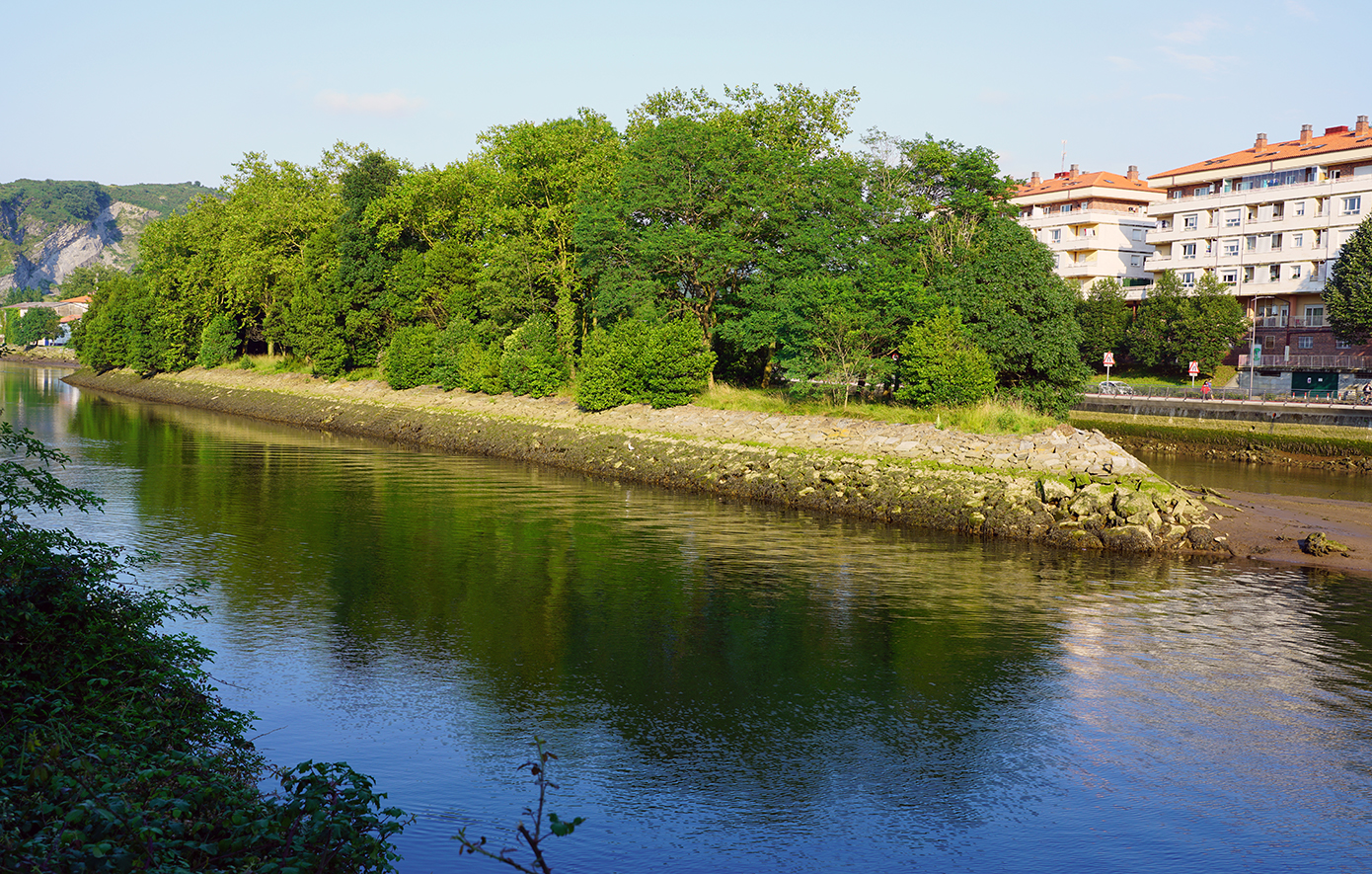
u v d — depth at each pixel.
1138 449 63.03
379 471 44.53
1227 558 28.48
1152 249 110.38
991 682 17.28
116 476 40.31
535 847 6.56
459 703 15.79
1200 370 83.69
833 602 22.55
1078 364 44.00
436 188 73.25
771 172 51.59
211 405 84.94
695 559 26.94
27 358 188.00
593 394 54.12
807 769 13.63
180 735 10.93
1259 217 91.75
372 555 26.41
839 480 36.84
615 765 13.61
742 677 17.31
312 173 94.62
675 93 62.28
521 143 62.34
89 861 6.58
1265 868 11.25
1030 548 29.83
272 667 17.22
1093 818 12.41
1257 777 13.66
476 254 72.25
